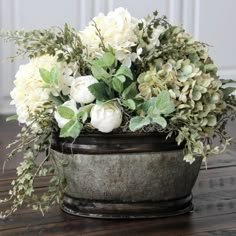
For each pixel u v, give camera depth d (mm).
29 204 1278
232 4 4109
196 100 1222
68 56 1262
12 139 2727
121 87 1209
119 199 1262
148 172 1239
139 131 1218
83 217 1280
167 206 1280
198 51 1306
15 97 1278
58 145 1261
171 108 1190
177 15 3955
